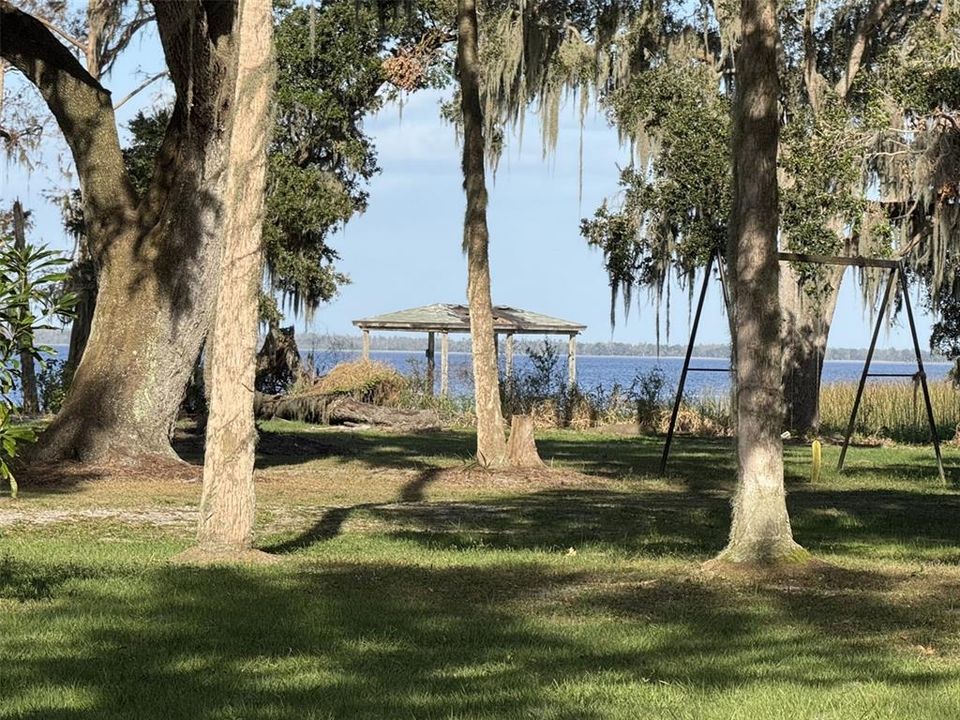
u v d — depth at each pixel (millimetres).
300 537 14445
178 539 14062
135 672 7340
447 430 38094
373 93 40938
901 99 30438
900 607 9836
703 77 32688
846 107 33312
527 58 34656
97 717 6348
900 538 15141
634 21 34906
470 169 22641
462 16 22484
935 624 9195
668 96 32438
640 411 39031
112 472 21047
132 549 12875
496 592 10391
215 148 22062
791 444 34969
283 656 7875
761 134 11477
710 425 38562
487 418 23188
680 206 32062
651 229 34312
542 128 35156
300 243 40688
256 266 11961
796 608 9766
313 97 38812
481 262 23000
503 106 34719
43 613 9086
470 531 15273
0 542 13375
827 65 38844
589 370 130875
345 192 40250
